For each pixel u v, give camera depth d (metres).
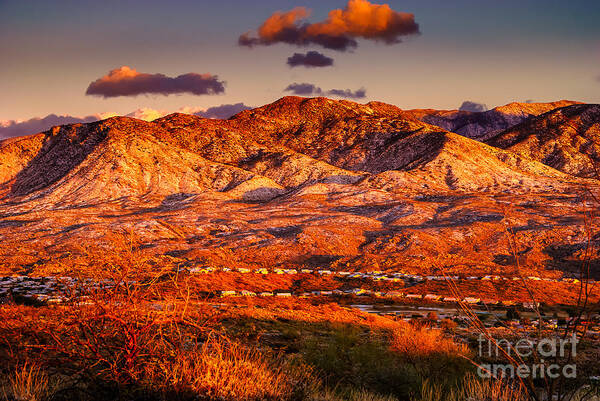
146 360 6.44
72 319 6.05
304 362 11.25
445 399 9.70
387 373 11.58
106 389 6.27
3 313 6.02
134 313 6.17
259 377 7.24
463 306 4.99
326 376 10.63
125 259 6.21
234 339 11.25
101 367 6.56
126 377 6.29
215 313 6.98
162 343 6.56
